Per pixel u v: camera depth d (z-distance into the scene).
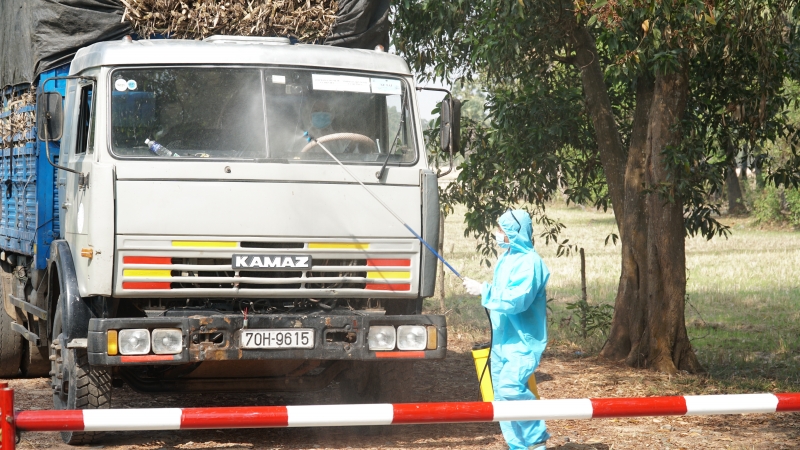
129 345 6.23
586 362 11.23
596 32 12.12
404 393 7.49
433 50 12.47
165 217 6.42
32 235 8.34
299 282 6.63
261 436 7.35
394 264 6.84
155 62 6.71
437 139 12.58
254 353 6.42
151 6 7.74
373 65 7.17
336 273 6.76
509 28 10.39
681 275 10.76
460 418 4.63
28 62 8.38
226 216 6.51
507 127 11.72
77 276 6.84
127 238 6.37
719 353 11.74
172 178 6.45
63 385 6.95
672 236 10.71
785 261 24.34
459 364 11.01
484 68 12.66
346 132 6.95
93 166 6.40
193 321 6.32
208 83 6.79
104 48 6.73
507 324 6.13
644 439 7.34
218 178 6.51
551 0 10.77
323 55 7.05
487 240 13.23
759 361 11.33
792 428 7.78
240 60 6.86
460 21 11.70
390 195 6.84
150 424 4.31
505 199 12.86
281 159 6.66
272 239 6.57
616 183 11.75
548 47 11.66
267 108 6.80
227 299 6.73
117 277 6.36
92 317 6.69
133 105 6.62
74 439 6.93
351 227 6.73
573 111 12.02
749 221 41.34
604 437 7.42
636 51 9.25
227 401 8.75
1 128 9.76
